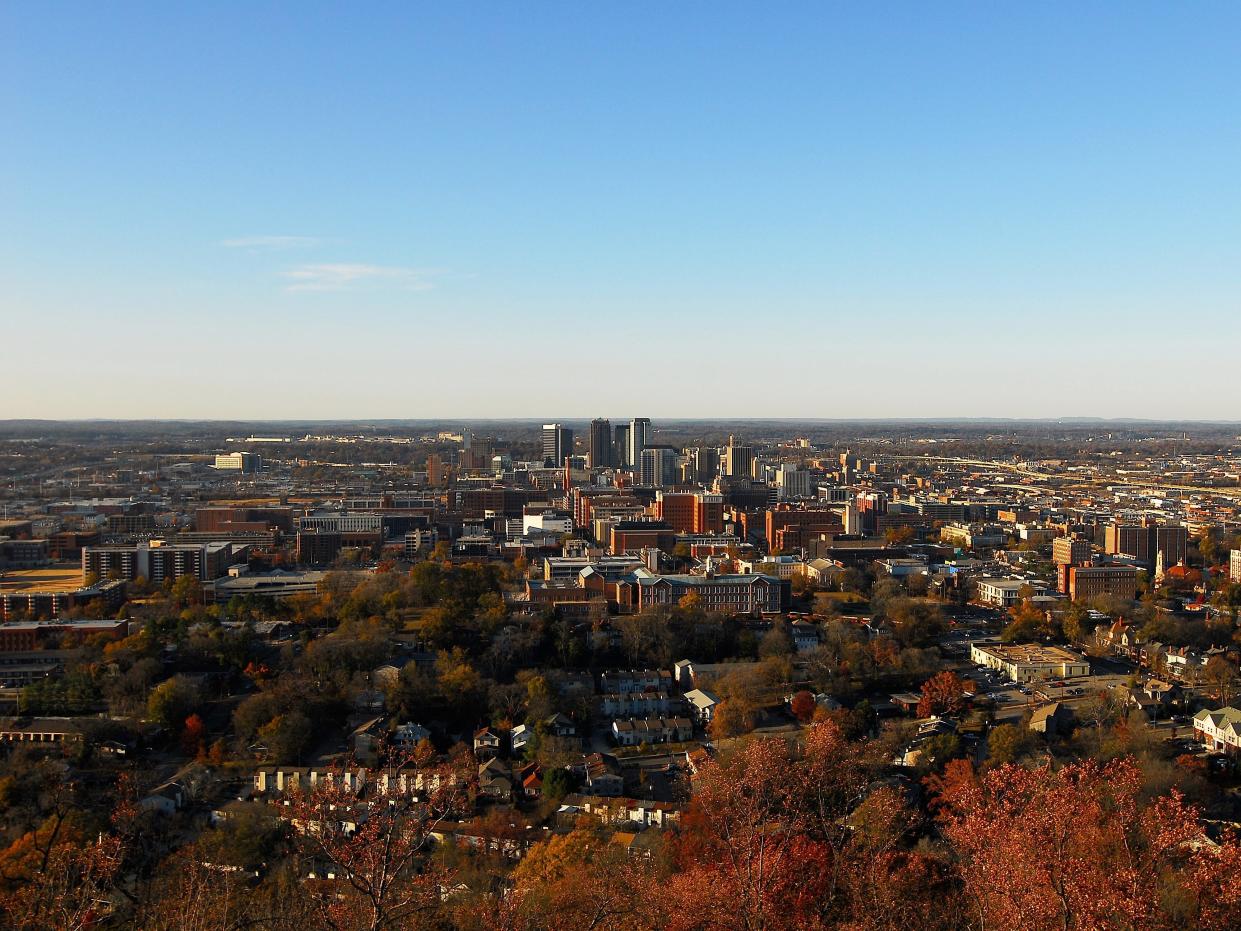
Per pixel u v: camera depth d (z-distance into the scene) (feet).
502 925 579.89
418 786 472.85
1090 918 420.36
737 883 535.19
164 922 648.79
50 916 606.14
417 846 426.51
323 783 460.14
